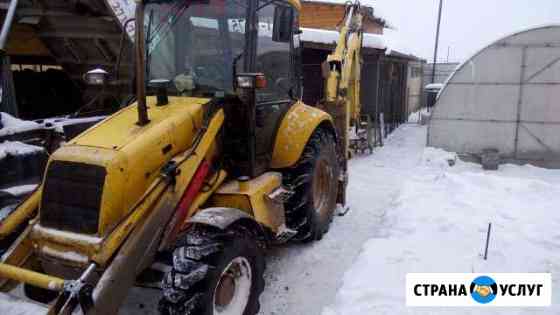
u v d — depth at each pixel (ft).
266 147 15.37
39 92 31.73
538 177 28.30
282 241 15.21
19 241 11.01
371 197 24.56
